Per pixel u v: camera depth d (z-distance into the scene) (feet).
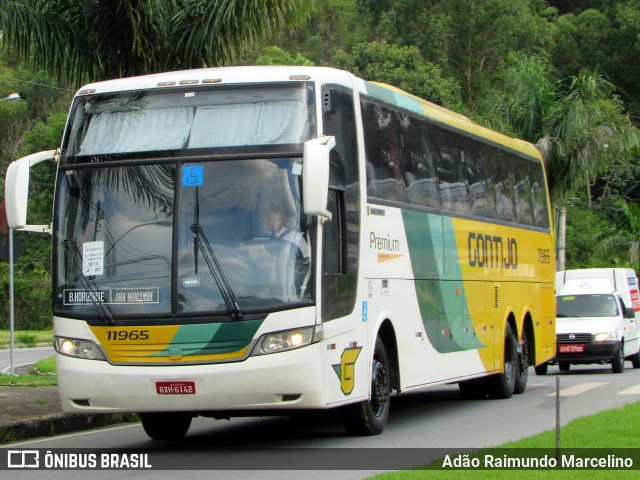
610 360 82.94
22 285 184.14
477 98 205.36
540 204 66.44
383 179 40.47
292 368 33.01
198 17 52.47
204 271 33.63
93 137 35.94
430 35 206.18
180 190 34.37
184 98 35.76
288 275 33.47
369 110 39.91
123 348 33.86
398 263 41.34
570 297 89.25
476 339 51.31
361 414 38.65
